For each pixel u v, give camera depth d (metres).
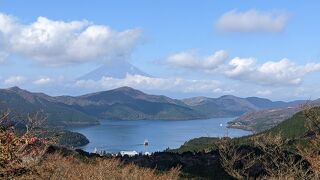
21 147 9.19
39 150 9.84
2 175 8.85
